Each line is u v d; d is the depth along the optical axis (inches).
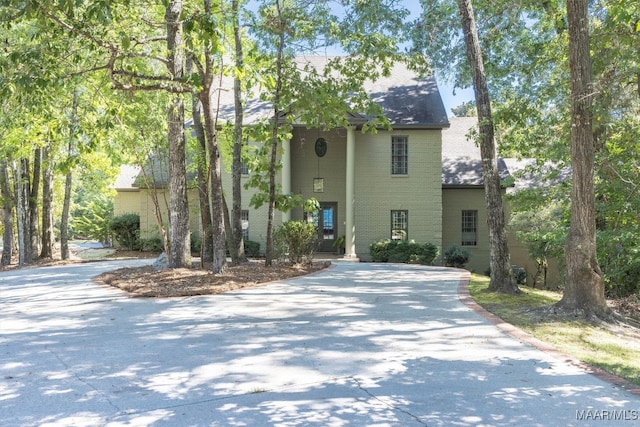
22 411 162.2
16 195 761.0
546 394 176.1
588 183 319.6
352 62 530.6
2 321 302.7
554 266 833.5
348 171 810.8
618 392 178.9
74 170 834.8
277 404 166.6
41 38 336.8
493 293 412.8
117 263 716.7
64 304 358.3
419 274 561.3
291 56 522.9
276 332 270.1
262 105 867.4
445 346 241.3
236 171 587.5
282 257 611.2
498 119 477.4
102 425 151.0
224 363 213.5
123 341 251.8
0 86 307.7
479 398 171.9
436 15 512.1
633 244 475.5
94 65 398.0
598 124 354.9
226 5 474.9
